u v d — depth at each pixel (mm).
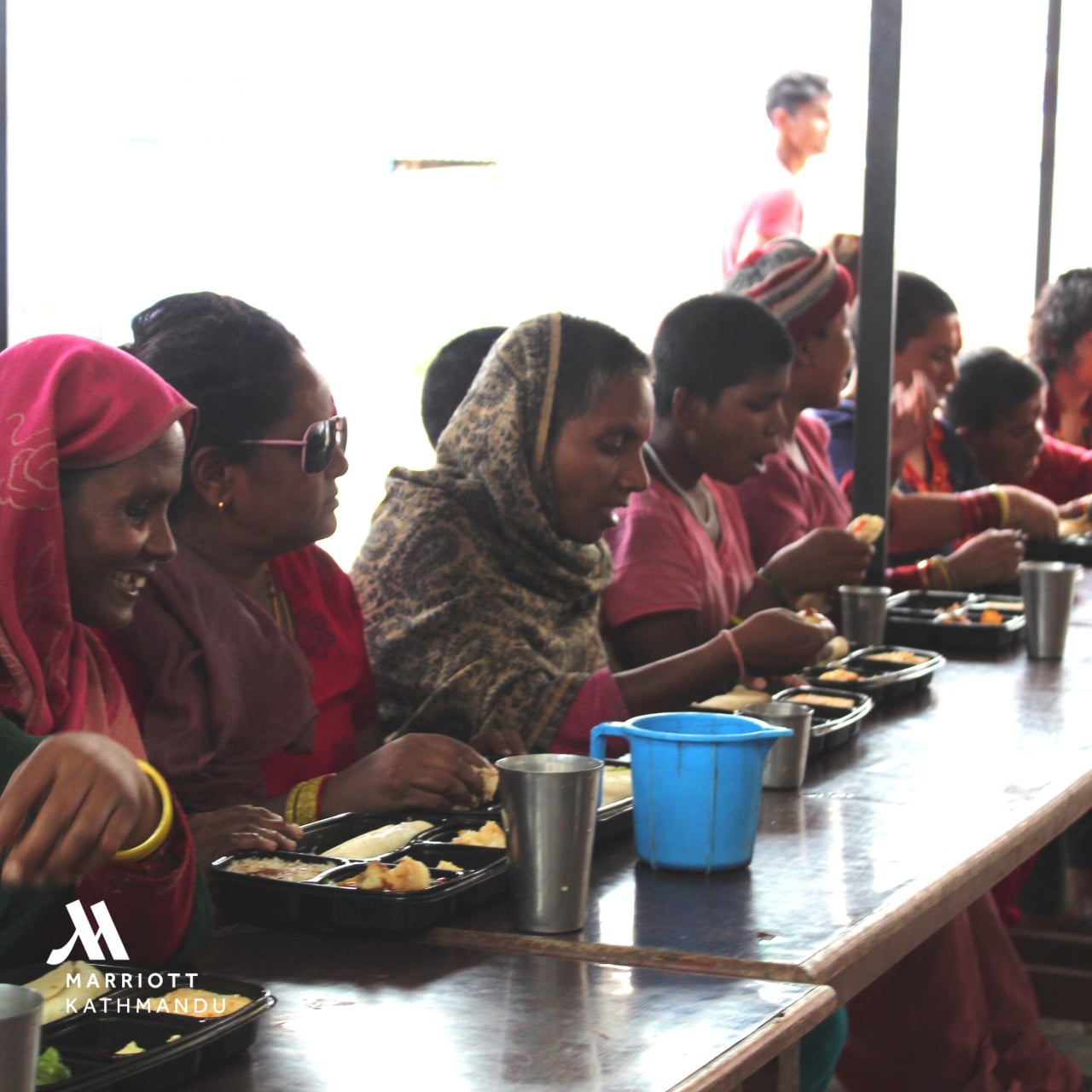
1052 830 2041
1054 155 6324
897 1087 2711
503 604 2568
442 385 3111
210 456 2027
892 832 1897
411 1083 1146
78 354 1500
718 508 3373
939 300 4488
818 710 2504
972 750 2396
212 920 1431
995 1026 2834
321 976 1409
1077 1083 2910
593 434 2549
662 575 3027
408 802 1928
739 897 1635
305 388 2064
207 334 2021
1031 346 5977
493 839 1773
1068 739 2494
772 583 3160
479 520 2576
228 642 2029
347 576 2430
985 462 5223
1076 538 5133
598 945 1475
